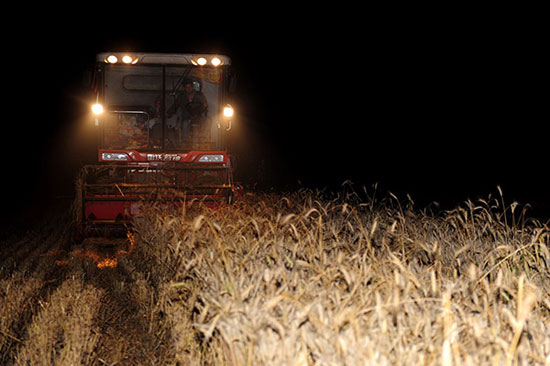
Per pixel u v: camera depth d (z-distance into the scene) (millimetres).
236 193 12477
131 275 8867
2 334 6246
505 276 4738
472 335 3289
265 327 3434
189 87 12969
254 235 6082
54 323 6402
